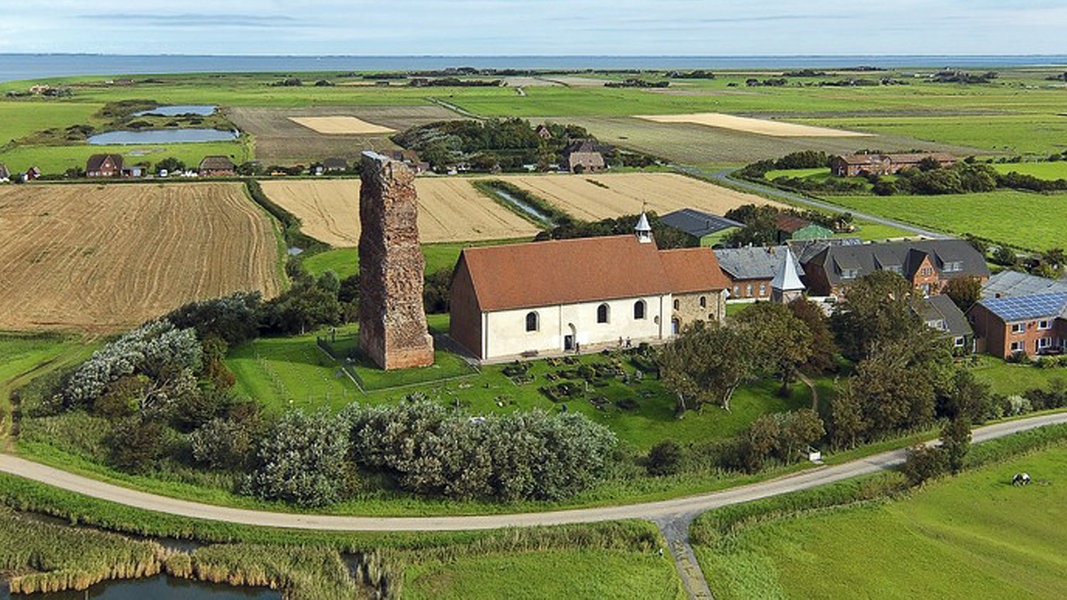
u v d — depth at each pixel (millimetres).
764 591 65062
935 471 81625
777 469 84125
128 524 73125
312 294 122875
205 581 67750
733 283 136000
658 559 68875
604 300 111250
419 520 74375
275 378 101812
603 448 82500
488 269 108438
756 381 103875
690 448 87312
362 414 84438
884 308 104125
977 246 161250
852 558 69438
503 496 77562
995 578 66875
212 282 145750
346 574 66500
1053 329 115562
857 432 89312
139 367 99250
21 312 130750
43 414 92000
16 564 68250
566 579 66312
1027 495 79625
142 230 180750
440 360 106250
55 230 180250
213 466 81312
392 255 100562
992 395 98000
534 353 109500
